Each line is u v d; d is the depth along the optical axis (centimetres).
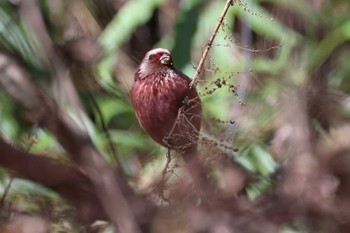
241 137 380
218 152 352
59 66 384
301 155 373
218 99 390
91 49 411
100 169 349
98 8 420
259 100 391
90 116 391
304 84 397
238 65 398
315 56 410
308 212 351
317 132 386
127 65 418
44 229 347
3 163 338
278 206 350
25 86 370
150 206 347
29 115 364
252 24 404
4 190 353
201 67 349
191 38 405
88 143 353
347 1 423
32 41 388
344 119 389
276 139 383
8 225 348
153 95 350
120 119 407
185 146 348
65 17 416
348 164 368
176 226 346
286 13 418
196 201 350
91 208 345
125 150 392
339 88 410
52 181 340
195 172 349
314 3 421
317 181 364
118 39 413
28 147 361
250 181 368
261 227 348
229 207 348
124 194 348
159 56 352
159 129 350
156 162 373
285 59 405
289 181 365
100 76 408
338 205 351
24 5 393
